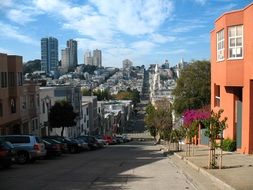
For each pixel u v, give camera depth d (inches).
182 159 1072.2
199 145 1609.3
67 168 878.4
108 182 624.4
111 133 5497.1
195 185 584.1
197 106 2311.8
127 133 6161.4
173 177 682.2
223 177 603.5
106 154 1475.1
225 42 1088.2
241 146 1088.8
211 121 738.2
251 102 1000.9
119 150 1845.5
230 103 1160.2
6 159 852.6
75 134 3513.8
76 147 1536.7
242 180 570.6
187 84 2321.6
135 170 813.9
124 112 7012.8
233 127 1145.4
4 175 740.0
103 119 5290.4
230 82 1072.2
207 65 2337.6
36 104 2365.9
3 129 1838.1
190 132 1114.7
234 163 803.4
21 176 719.7
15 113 1969.7
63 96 3257.9
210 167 739.4
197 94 2319.1
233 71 1067.3
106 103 7042.3
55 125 2608.3
